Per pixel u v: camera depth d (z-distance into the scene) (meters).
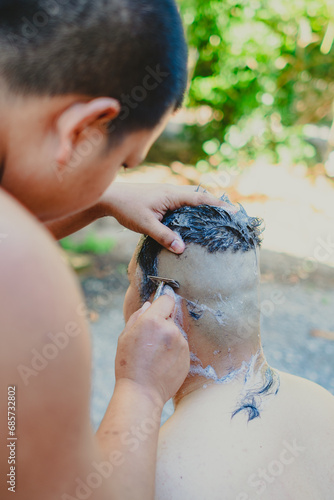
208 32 4.36
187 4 4.20
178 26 0.53
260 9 4.21
